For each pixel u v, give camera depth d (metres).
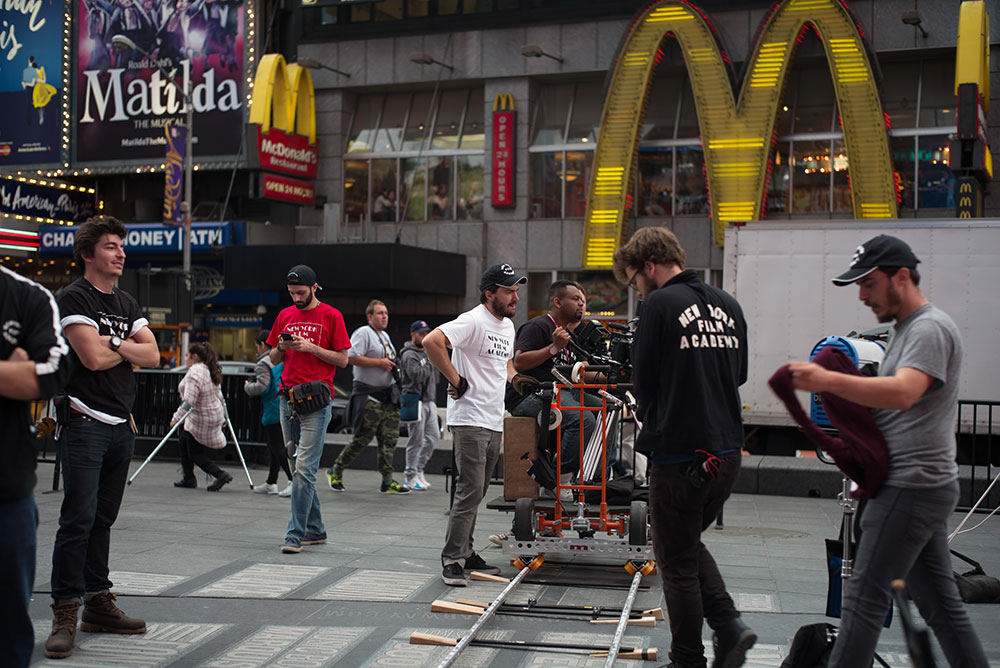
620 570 7.68
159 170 29.61
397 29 28.02
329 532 9.08
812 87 24.97
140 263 29.98
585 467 7.68
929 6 23.41
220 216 29.98
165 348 26.00
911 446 3.91
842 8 22.72
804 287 15.01
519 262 26.86
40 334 3.73
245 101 28.59
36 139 30.92
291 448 11.02
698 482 4.43
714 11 25.08
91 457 5.44
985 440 14.12
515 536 7.28
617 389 7.27
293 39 29.03
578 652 5.39
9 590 3.63
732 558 8.20
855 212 22.36
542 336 8.02
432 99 28.61
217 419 11.84
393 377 11.89
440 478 13.50
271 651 5.39
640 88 24.30
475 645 5.50
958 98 20.09
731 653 4.56
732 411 4.61
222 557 7.86
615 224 24.48
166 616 6.10
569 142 26.78
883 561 3.94
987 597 6.64
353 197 28.62
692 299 4.59
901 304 4.01
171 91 29.42
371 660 5.25
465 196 27.73
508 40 26.92
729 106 23.39
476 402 7.09
